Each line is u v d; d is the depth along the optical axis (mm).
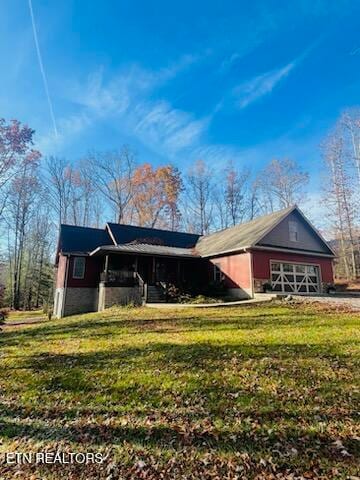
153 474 2730
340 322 8438
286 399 3869
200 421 3527
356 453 2752
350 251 25922
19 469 2955
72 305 18531
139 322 10062
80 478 2771
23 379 5320
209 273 19094
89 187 33281
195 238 24297
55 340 8367
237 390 4230
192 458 2887
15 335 10023
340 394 3922
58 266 22109
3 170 18125
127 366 5531
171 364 5449
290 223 18422
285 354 5594
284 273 17203
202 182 36094
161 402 4078
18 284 30766
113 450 3145
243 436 3154
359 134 23875
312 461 2686
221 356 5684
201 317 10234
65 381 5059
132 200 33625
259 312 10711
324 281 18844
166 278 19453
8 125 16344
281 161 32312
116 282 16797
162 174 34344
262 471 2623
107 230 21922
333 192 26000
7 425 3803
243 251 16531
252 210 34688
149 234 22250
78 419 3844
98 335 8414
